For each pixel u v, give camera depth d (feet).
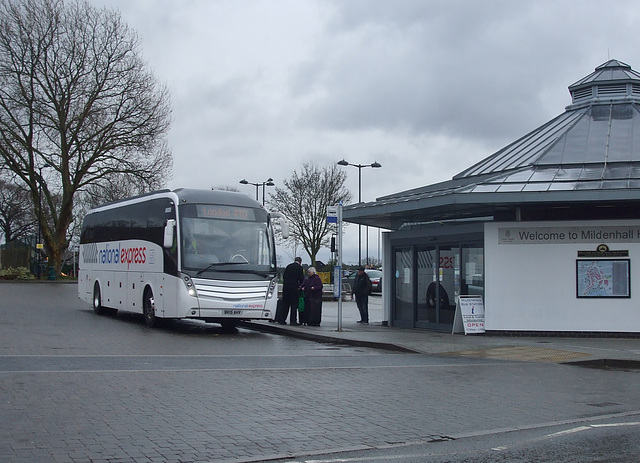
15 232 275.59
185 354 47.57
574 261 60.85
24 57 157.17
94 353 46.44
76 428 25.49
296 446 24.04
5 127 160.66
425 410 30.71
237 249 61.77
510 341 57.36
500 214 65.26
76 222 259.60
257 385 35.73
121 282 72.95
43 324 65.31
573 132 72.84
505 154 76.74
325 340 59.67
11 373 36.86
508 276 61.72
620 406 32.58
